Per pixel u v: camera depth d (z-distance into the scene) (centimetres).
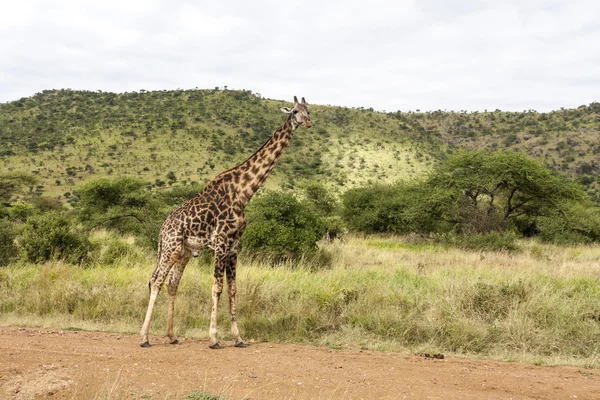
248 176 706
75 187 7050
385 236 2978
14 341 626
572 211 2798
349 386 480
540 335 710
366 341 707
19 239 1389
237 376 502
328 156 8956
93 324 785
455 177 2739
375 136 10012
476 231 2497
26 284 966
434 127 11606
